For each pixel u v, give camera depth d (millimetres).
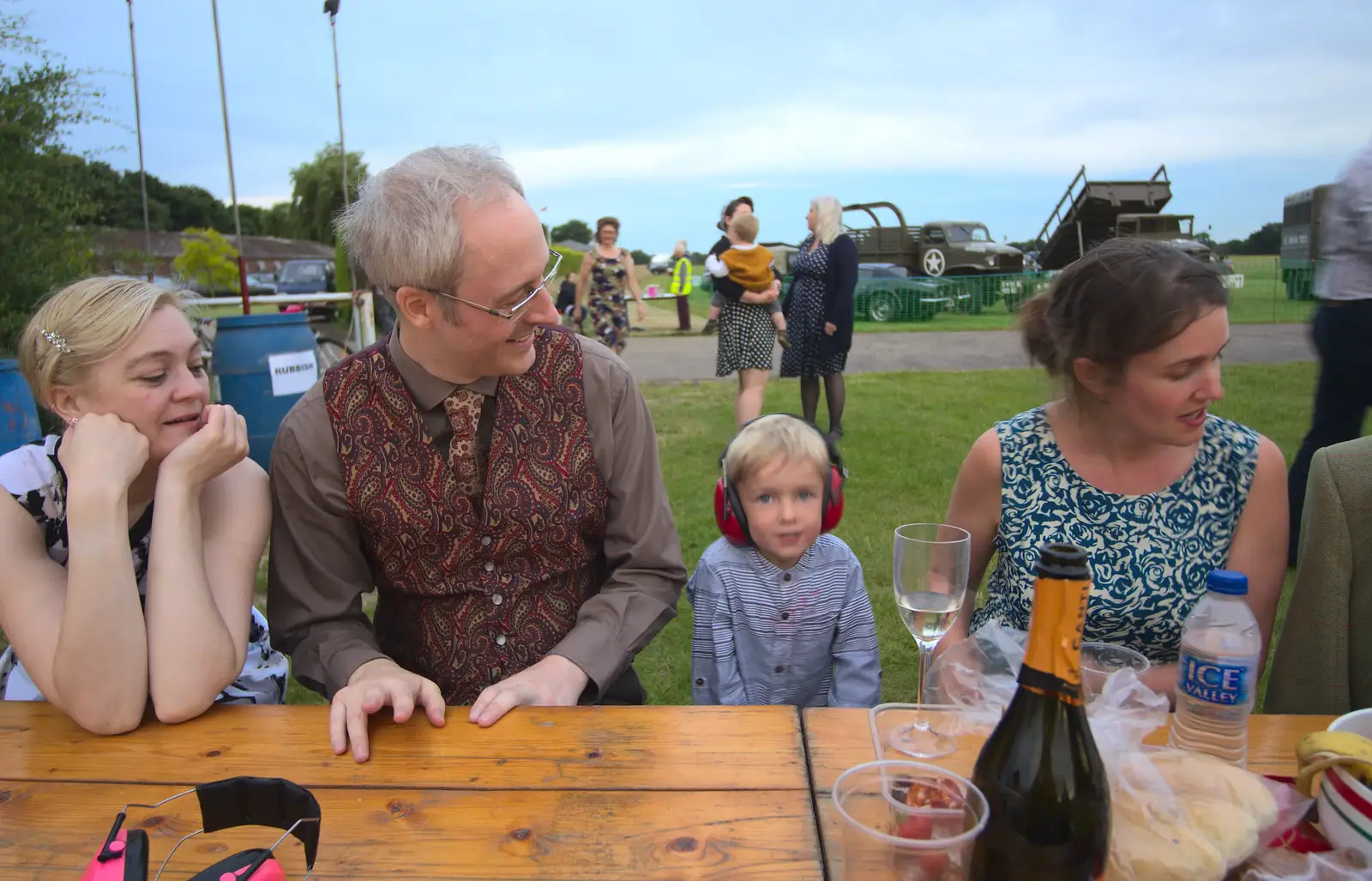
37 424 3773
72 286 1455
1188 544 1636
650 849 979
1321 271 3477
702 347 14141
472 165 1444
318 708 1340
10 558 1414
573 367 1683
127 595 1298
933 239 19703
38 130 5180
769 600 2066
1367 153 3229
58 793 1119
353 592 1693
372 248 1448
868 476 5164
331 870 958
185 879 953
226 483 1555
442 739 1227
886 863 825
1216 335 1403
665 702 2850
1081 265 1534
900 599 1271
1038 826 799
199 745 1233
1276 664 1478
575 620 1746
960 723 1146
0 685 1754
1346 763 906
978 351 12500
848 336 6062
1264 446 1635
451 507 1617
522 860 967
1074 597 790
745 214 6047
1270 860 902
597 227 9156
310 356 5254
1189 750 1082
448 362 1535
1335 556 1384
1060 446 1709
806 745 1184
